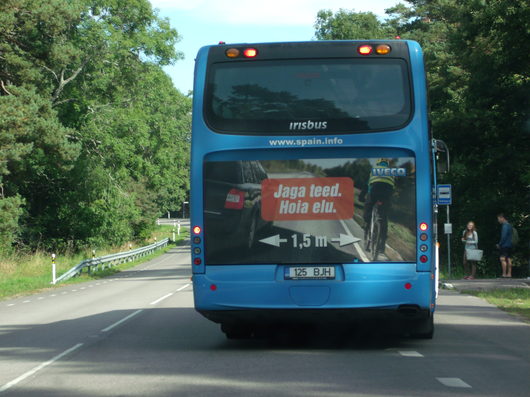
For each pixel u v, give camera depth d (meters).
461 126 38.91
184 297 24.92
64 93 55.59
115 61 56.28
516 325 14.91
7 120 41.88
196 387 8.91
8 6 44.19
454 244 43.19
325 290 11.52
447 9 59.94
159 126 62.44
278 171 11.67
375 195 11.55
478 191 41.31
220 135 11.75
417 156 11.55
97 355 11.99
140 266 55.84
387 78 11.70
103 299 24.95
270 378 9.42
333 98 11.71
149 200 89.50
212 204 11.76
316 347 12.48
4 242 47.88
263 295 11.59
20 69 45.94
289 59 11.80
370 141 11.56
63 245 62.78
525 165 39.25
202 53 11.97
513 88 37.97
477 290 22.84
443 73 46.78
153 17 57.41
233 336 13.77
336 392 8.41
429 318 12.80
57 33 47.47
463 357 11.04
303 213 11.61
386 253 11.49
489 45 37.72
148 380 9.50
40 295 28.77
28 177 55.91
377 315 11.58
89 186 60.38
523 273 39.84
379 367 10.18
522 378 9.26
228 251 11.70
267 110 11.75
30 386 9.34
